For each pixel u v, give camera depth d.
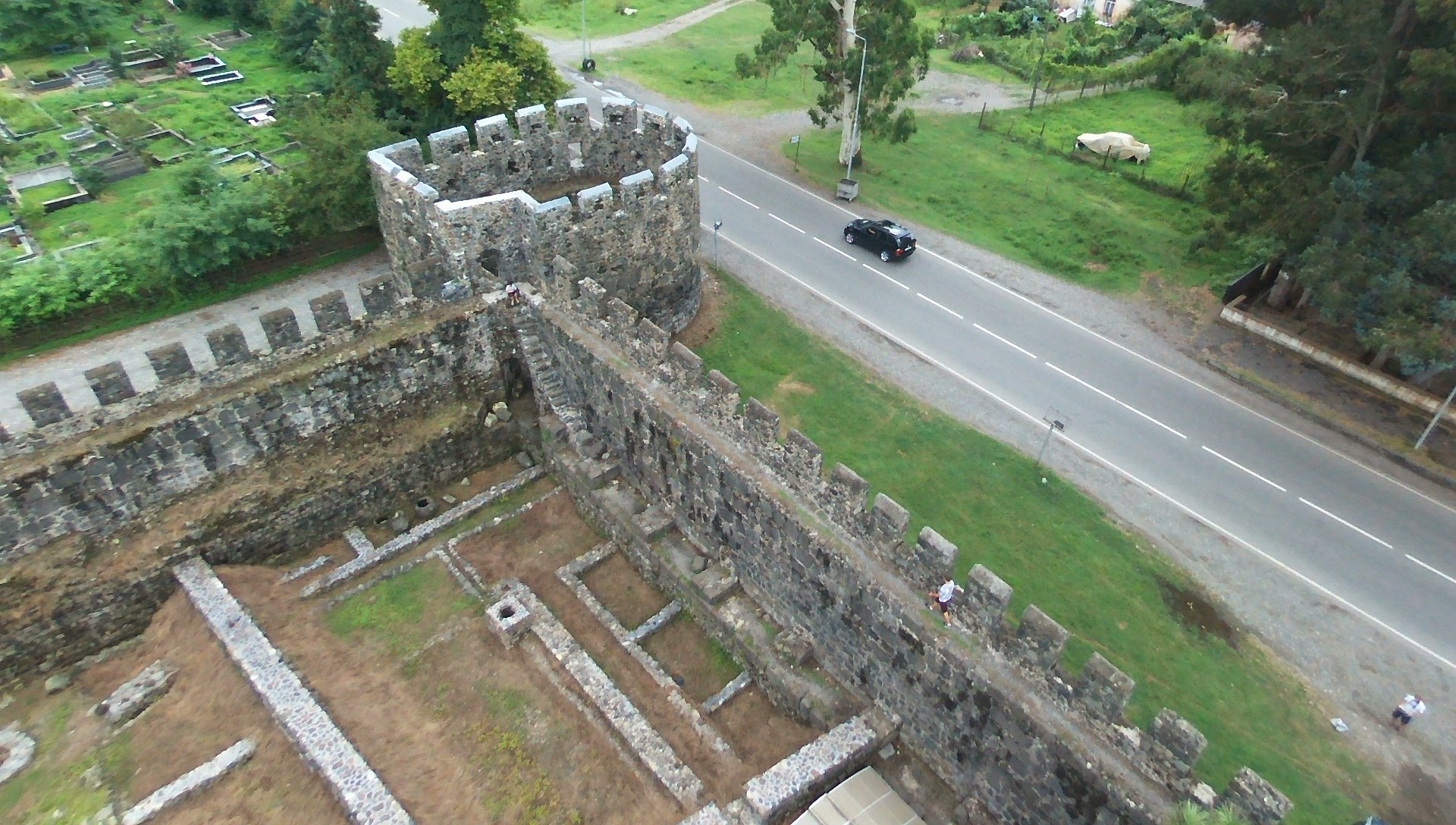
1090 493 30.67
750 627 23.84
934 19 74.94
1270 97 34.06
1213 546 28.88
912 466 31.28
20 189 46.91
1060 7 76.38
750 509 22.58
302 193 39.56
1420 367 33.28
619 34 71.62
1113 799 16.34
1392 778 22.77
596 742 21.73
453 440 29.11
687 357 23.44
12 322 35.62
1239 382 35.97
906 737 21.39
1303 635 26.22
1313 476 31.66
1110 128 56.56
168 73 61.97
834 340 37.72
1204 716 23.83
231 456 25.56
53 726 22.33
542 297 29.31
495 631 24.39
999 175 51.16
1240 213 36.59
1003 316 39.59
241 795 20.14
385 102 46.75
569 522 28.50
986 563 27.75
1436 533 29.53
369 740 21.20
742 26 74.12
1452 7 27.34
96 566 23.88
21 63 62.53
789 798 19.70
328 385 26.36
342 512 27.66
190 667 23.19
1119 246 44.34
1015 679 18.08
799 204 48.12
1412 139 32.88
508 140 36.31
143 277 37.72
